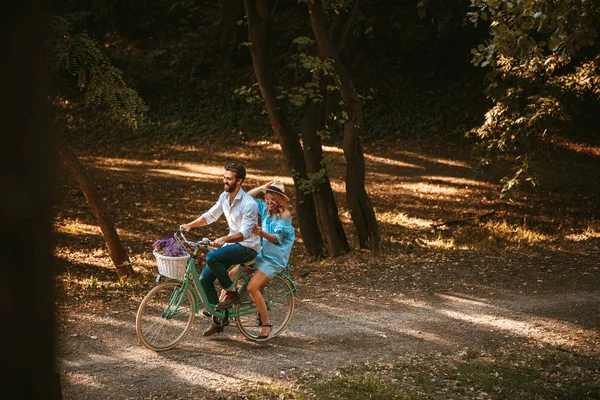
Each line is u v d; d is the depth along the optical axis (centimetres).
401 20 2778
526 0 647
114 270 1337
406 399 551
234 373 608
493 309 852
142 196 2155
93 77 1087
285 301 823
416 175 2448
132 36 3388
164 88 3103
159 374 600
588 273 1037
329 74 1323
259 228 656
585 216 2023
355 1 1323
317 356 663
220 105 2998
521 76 1519
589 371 646
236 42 3225
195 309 677
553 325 795
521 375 625
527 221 1945
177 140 2794
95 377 584
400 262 1105
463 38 3170
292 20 3391
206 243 645
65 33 1041
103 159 2570
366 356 671
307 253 1451
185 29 3412
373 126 2861
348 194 1373
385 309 838
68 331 695
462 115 2892
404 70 3136
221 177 2417
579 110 1606
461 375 614
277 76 3073
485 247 1263
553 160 2573
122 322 735
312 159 1385
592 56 2305
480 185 2352
